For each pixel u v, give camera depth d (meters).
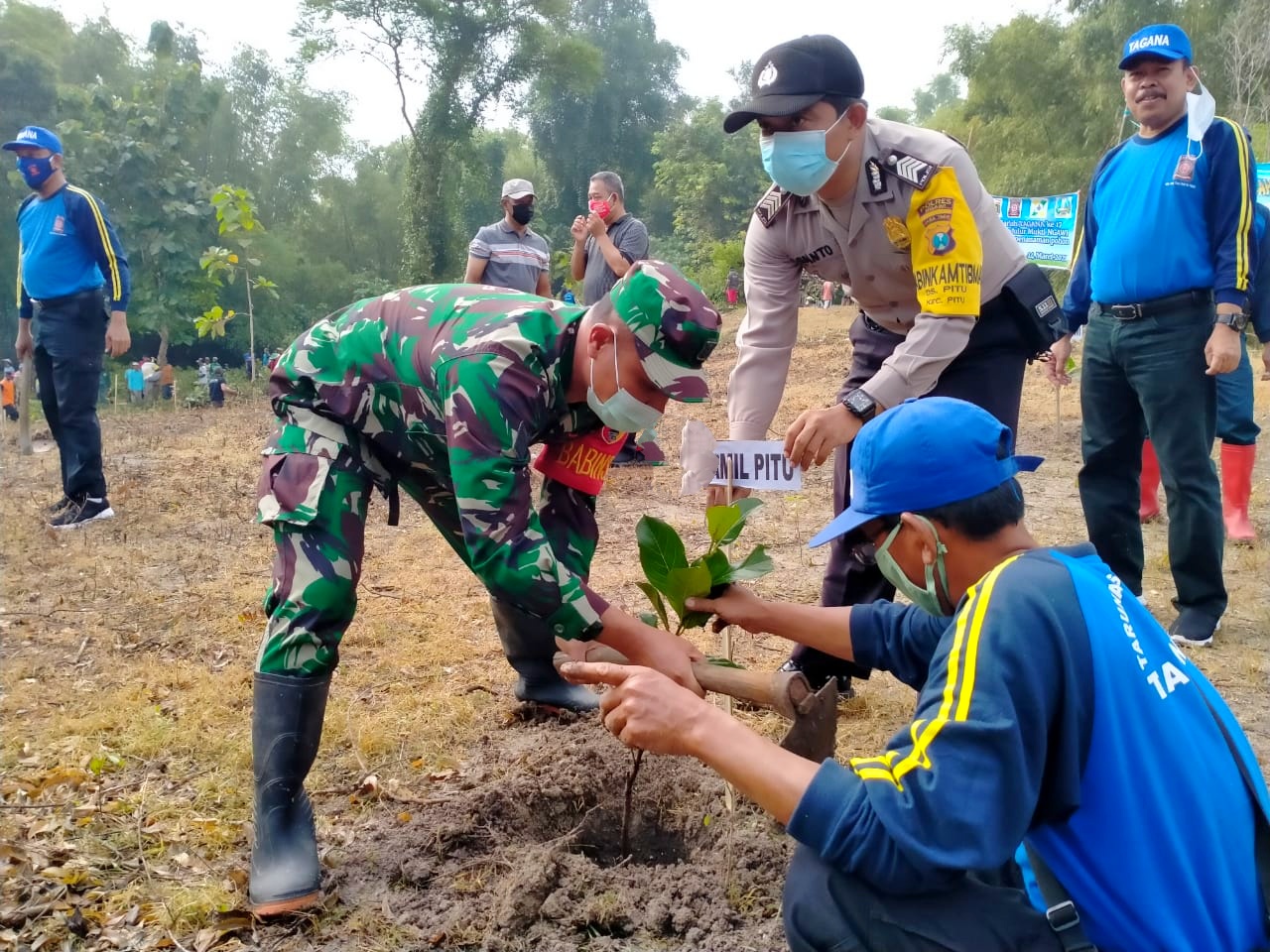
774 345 3.41
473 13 22.95
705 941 2.30
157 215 21.02
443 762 3.20
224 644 4.19
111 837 2.74
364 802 2.96
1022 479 7.55
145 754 3.22
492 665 3.98
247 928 2.40
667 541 2.55
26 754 3.20
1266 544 5.55
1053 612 1.60
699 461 2.76
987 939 1.69
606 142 40.53
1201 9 18.14
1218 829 1.65
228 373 25.09
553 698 3.51
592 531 2.99
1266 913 1.70
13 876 2.53
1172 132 4.04
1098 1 22.16
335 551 2.52
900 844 1.54
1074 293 4.54
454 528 2.98
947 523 1.80
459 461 2.25
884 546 1.92
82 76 29.17
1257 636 4.27
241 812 2.89
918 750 1.57
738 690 2.26
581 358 2.29
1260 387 11.47
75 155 20.39
